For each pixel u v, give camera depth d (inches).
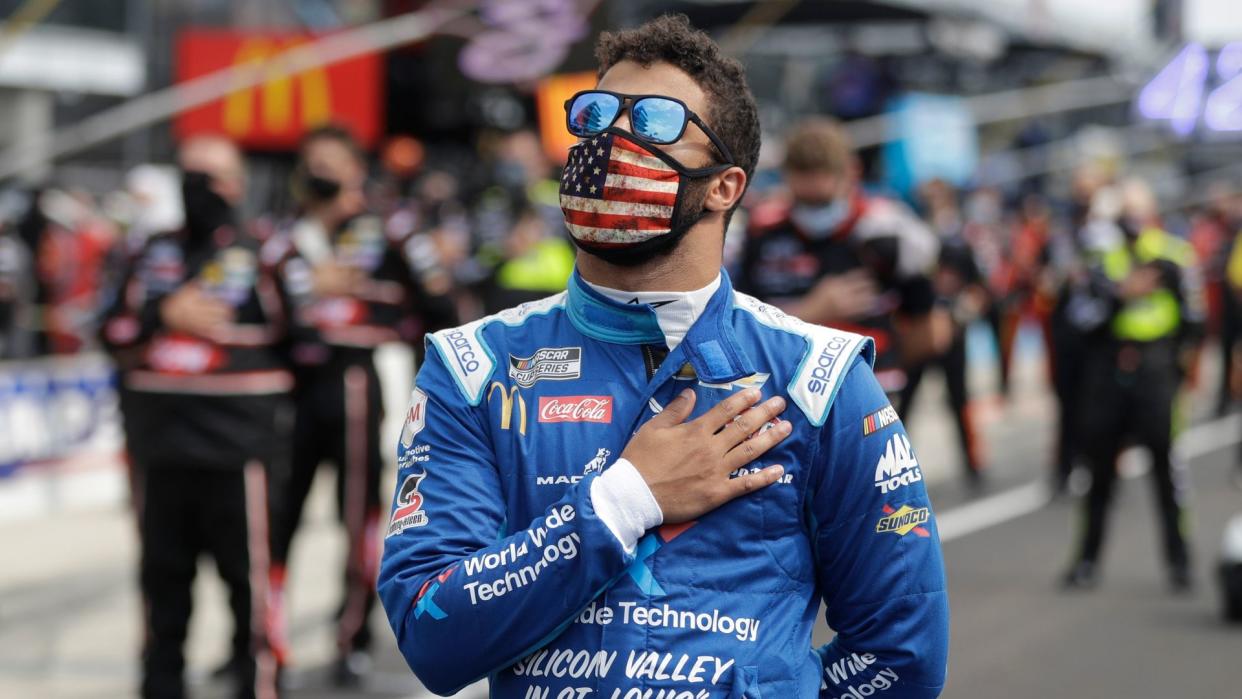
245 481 237.8
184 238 239.8
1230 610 330.3
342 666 280.1
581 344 100.3
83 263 553.6
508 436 99.4
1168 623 330.3
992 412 745.6
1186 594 359.9
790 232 280.1
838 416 98.4
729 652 94.4
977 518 464.1
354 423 283.7
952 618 333.7
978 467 522.6
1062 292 495.2
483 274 431.5
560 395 99.2
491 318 104.5
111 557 393.4
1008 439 652.1
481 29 589.0
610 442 97.7
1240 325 722.8
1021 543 423.2
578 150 98.4
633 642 94.1
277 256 244.5
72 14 866.1
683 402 96.2
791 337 100.3
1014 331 733.3
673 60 99.2
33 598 349.1
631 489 93.4
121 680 282.5
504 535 98.4
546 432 98.7
